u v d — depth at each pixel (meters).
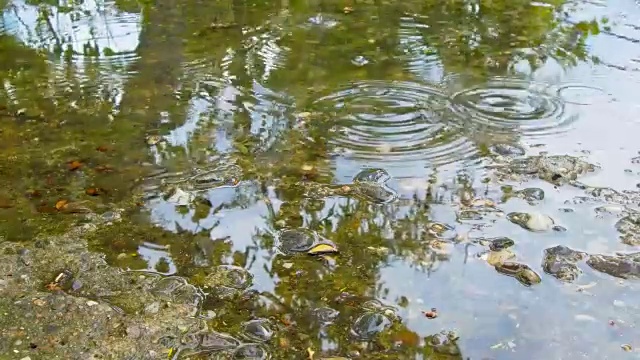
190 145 3.17
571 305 2.15
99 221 2.59
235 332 2.04
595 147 3.11
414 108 3.54
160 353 1.95
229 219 2.61
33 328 2.03
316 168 2.97
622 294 2.19
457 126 3.34
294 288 2.24
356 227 2.56
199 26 4.82
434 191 2.79
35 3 5.38
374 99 3.64
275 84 3.84
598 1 5.34
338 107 3.55
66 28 4.80
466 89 3.77
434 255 2.40
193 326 2.06
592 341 2.01
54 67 4.10
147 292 2.20
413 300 2.18
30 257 2.36
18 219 2.59
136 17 5.03
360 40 4.54
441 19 4.98
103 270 2.31
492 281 2.27
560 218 2.59
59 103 3.62
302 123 3.38
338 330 2.06
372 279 2.28
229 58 4.22
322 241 2.48
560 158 3.00
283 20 4.94
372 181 2.85
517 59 4.21
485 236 2.49
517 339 2.02
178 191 2.80
